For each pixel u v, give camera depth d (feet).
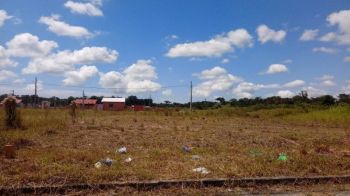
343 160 35.91
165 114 131.23
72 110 83.41
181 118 108.78
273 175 29.71
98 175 27.04
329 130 80.12
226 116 130.00
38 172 27.35
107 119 90.89
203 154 38.22
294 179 28.86
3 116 60.03
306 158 35.86
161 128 69.26
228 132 64.64
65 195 24.45
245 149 42.68
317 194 26.63
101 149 39.91
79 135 51.96
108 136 52.31
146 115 124.77
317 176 29.66
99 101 273.95
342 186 28.73
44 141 45.24
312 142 53.62
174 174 28.81
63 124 63.31
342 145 51.29
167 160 33.91
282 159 35.06
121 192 25.36
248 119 116.37
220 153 39.06
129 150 39.93
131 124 76.84
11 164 29.91
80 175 26.78
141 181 26.53
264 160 34.42
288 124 98.84
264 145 48.37
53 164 30.09
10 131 51.21
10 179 25.68
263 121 108.27
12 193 24.07
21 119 59.41
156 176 28.09
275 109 170.91
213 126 80.12
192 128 71.61
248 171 30.19
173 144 45.83
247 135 60.75
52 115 82.23
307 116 128.36
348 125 98.63
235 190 26.94
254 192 26.71
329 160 35.45
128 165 31.40
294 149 44.83
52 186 24.79
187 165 31.86
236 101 239.91
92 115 109.81
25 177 25.86
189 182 26.99
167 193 25.66
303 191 27.32
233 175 29.07
